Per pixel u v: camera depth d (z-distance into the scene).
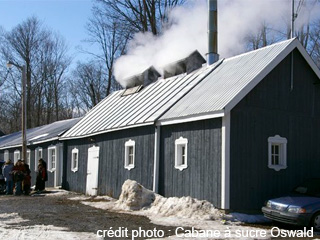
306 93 15.77
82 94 52.78
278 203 12.20
